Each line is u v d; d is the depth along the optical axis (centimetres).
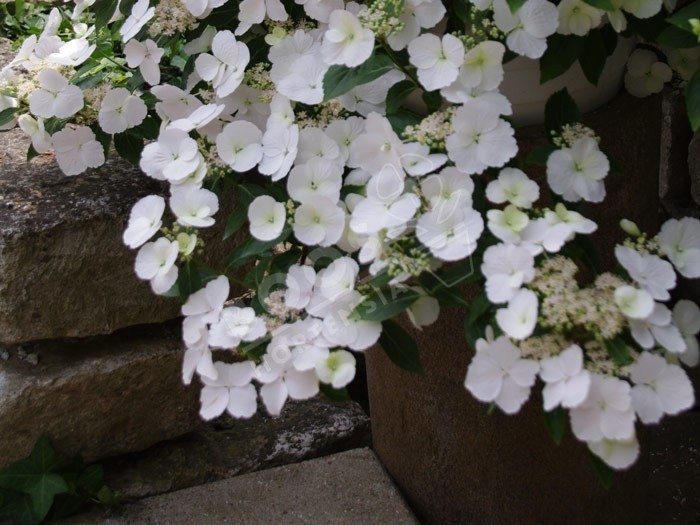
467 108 83
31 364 122
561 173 85
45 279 116
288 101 92
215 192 97
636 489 120
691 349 82
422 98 94
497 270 79
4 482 120
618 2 87
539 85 99
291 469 131
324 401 143
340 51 88
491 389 77
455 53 85
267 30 104
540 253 81
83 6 117
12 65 113
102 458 128
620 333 80
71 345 124
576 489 115
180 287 92
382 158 86
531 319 76
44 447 121
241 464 133
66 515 124
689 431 145
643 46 107
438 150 88
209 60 96
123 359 124
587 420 77
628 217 106
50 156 130
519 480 115
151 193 121
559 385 76
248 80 98
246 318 87
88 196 119
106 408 124
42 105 104
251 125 92
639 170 105
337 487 128
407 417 121
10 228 114
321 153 90
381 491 127
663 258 88
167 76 126
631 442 78
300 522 123
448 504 122
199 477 131
